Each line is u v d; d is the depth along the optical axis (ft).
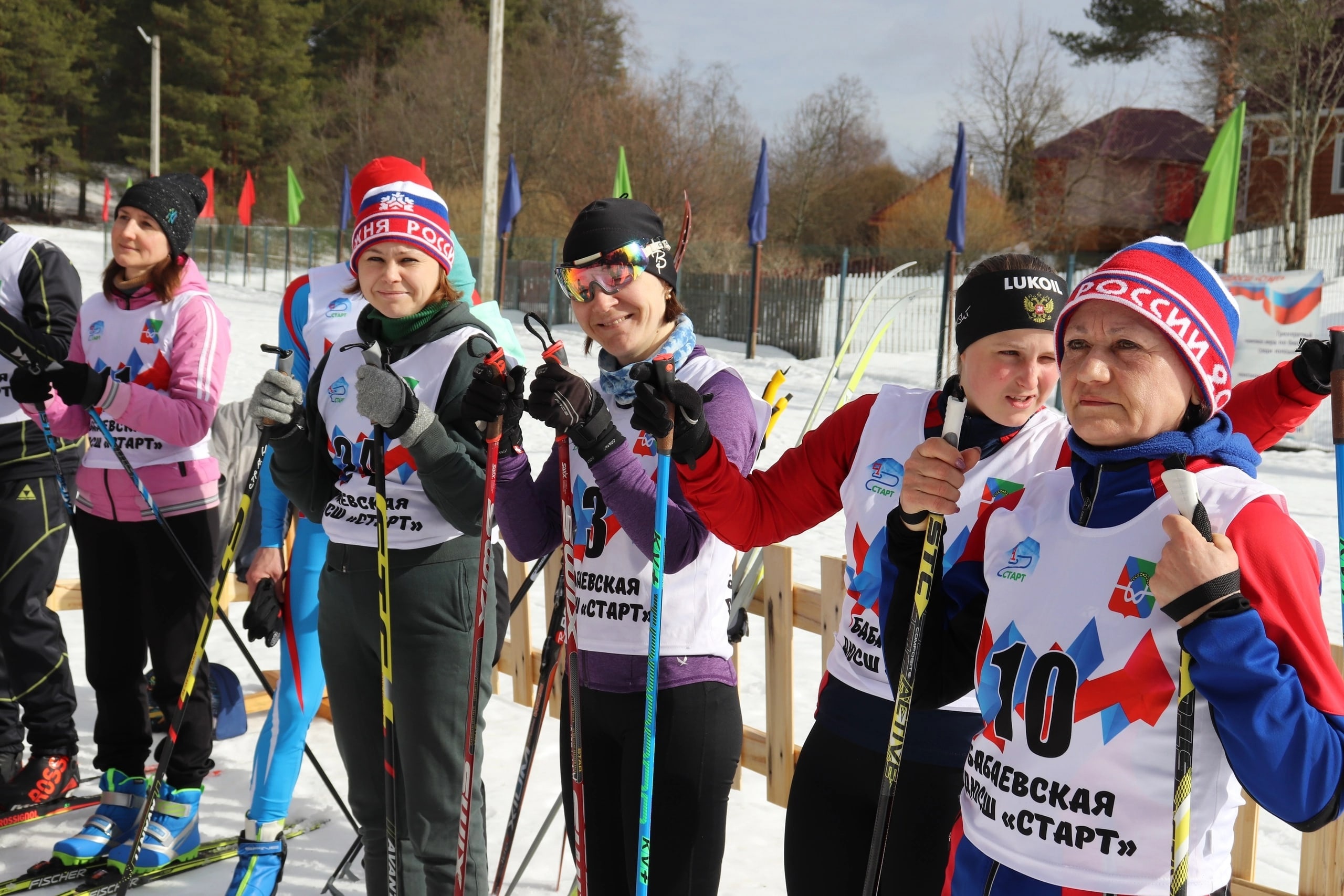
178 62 177.17
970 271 6.64
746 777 12.33
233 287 101.86
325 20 193.47
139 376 10.33
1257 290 35.78
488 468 7.09
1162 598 4.17
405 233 8.30
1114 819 4.40
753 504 6.79
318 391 8.79
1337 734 4.09
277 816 9.85
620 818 7.47
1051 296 6.23
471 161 140.15
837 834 6.70
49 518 11.16
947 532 6.41
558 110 135.85
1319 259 79.46
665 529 6.36
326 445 8.75
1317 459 35.96
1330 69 81.25
